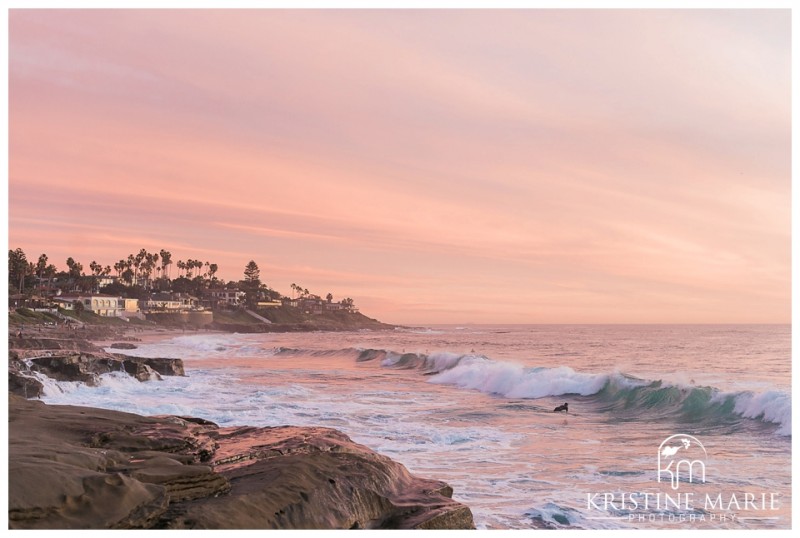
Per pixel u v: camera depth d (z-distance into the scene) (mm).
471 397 27625
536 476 13148
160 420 11164
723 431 19359
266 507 7418
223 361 55281
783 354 52500
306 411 21953
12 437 8836
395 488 9148
